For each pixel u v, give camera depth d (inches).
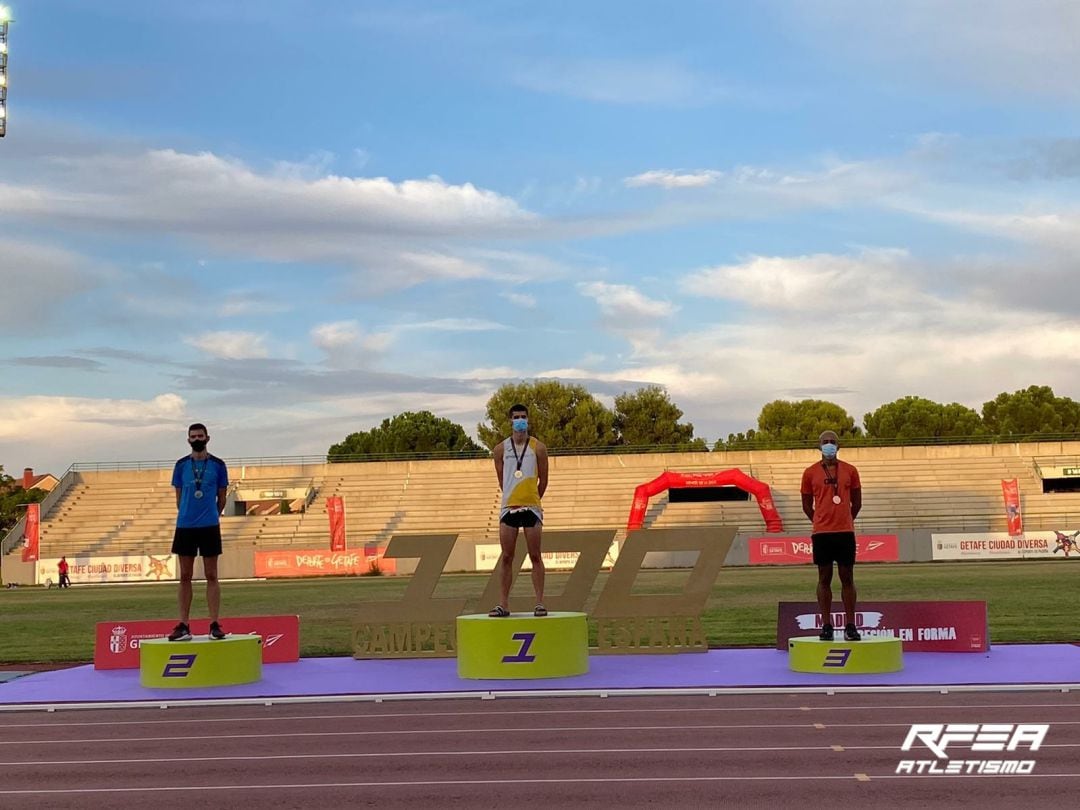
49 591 1835.6
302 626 876.0
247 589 1641.2
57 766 340.8
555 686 478.3
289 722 410.9
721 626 780.6
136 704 461.4
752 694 450.6
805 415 3954.2
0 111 1620.3
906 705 416.8
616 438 3668.8
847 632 516.1
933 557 2089.1
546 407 3634.4
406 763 329.4
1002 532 2102.6
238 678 512.7
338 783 305.9
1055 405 4148.6
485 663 504.7
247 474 2758.4
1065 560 1995.6
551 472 2669.8
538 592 535.8
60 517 2603.3
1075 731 361.4
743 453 2630.4
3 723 429.1
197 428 531.8
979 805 270.7
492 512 2536.9
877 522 2390.5
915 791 285.3
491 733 374.9
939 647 573.3
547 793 289.0
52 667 651.5
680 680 488.4
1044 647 594.9
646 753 335.9
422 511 2561.5
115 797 297.6
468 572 2154.3
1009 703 419.2
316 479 2731.3
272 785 306.0
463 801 282.5
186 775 322.3
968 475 2529.5
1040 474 2506.2
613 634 746.8
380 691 477.1
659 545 608.7
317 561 2187.5
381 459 3171.8
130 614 1108.5
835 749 337.4
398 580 1833.2
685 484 2282.2
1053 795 279.9
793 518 2399.1
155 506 2630.4
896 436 3900.1
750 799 279.3
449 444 4042.8
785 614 596.7
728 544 605.0
